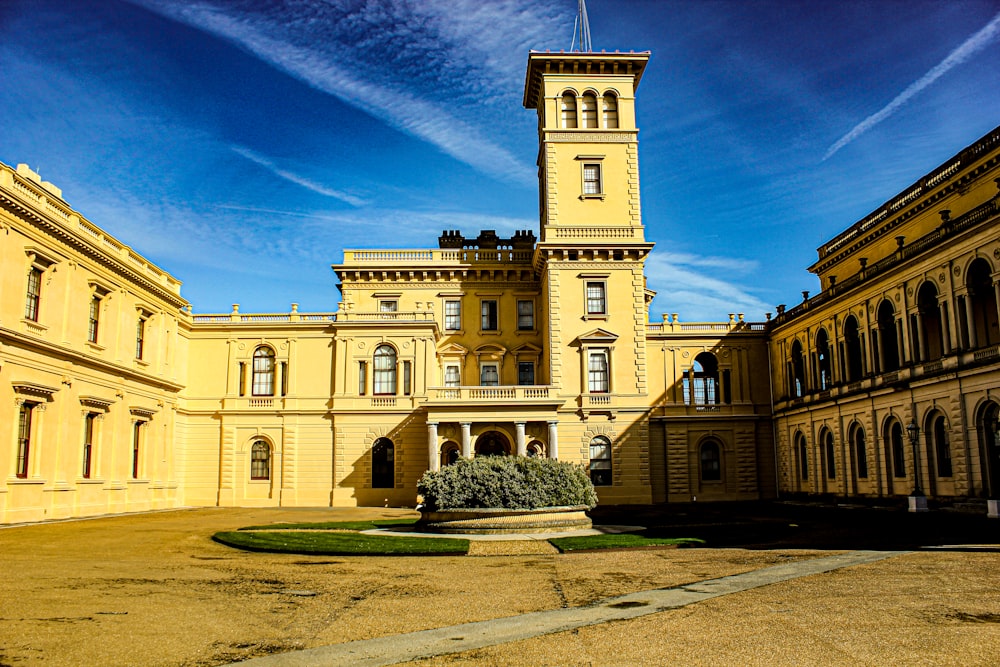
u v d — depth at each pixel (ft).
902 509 131.44
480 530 92.38
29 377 119.65
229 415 181.78
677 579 56.44
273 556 72.90
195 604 47.42
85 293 137.80
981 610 43.73
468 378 197.77
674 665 33.50
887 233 165.17
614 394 181.68
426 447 177.68
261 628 41.09
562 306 185.37
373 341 182.19
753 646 36.29
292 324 183.83
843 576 56.44
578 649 36.32
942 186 143.13
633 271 187.01
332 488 177.58
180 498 178.81
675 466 192.75
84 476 137.28
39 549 78.64
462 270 201.98
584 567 64.44
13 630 39.55
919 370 134.92
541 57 194.39
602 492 177.68
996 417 117.39
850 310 161.27
